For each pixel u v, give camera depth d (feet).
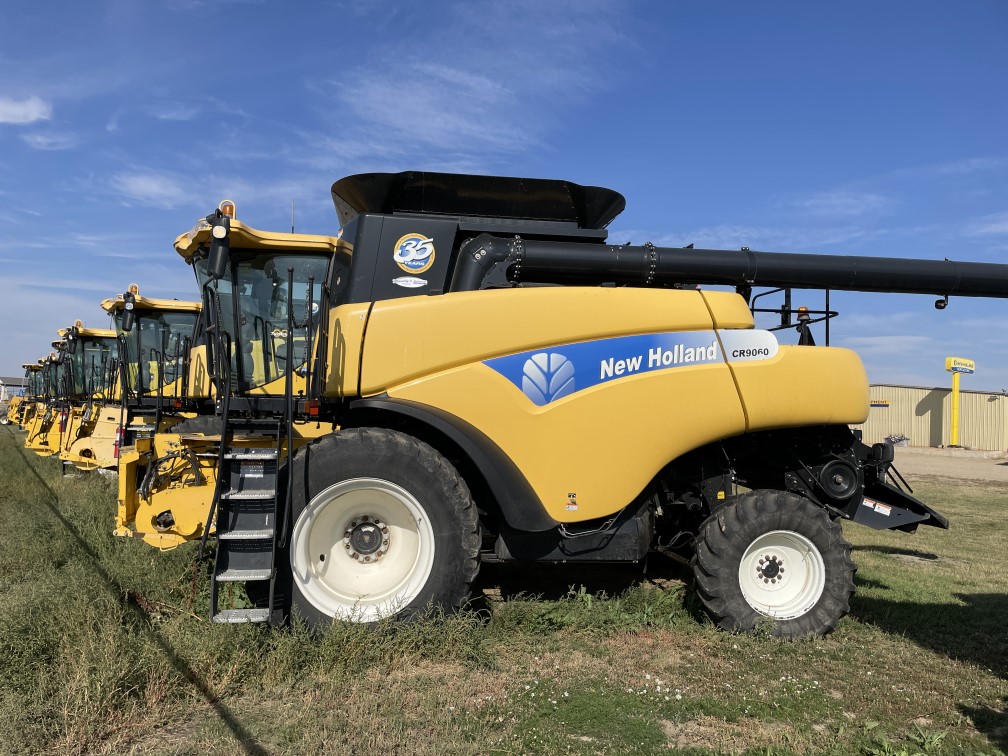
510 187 18.93
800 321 20.99
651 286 19.52
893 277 20.16
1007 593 22.06
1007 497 51.47
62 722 11.19
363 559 15.96
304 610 14.97
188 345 28.60
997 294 20.97
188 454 15.81
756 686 14.15
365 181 18.51
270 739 11.19
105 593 15.93
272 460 15.11
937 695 13.99
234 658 13.29
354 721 11.76
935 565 26.78
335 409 17.37
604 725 12.16
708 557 17.39
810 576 17.72
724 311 18.17
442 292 17.75
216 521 14.53
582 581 21.35
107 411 37.09
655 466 17.29
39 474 42.55
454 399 16.20
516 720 12.23
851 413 18.89
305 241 17.52
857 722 12.72
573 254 18.42
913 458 102.06
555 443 16.61
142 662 12.59
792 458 19.67
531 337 16.66
